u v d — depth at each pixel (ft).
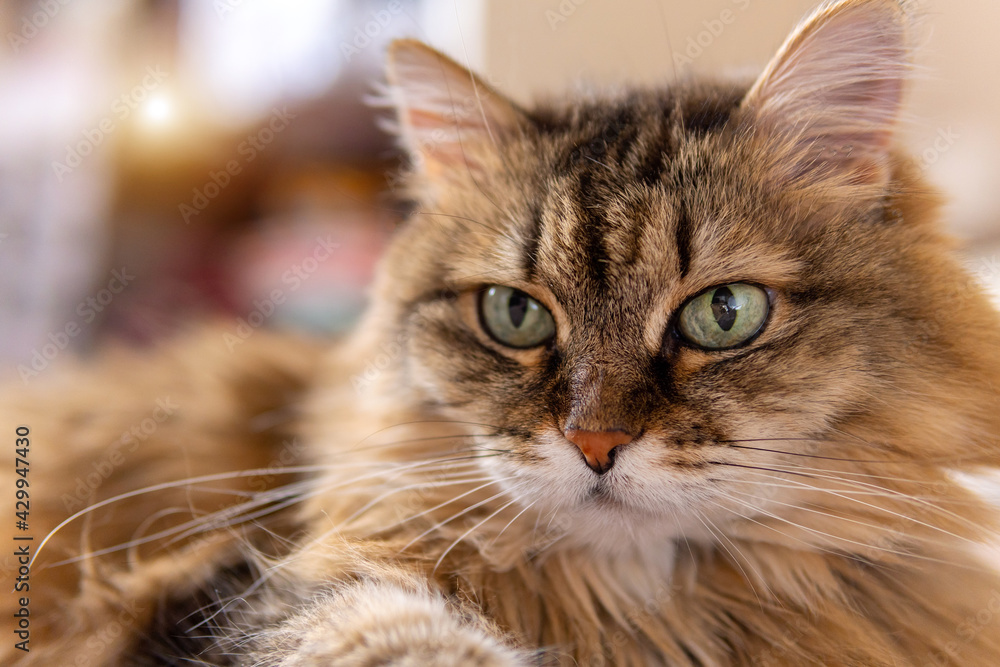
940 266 0.87
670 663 0.85
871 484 0.85
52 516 0.97
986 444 0.85
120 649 0.90
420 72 0.99
